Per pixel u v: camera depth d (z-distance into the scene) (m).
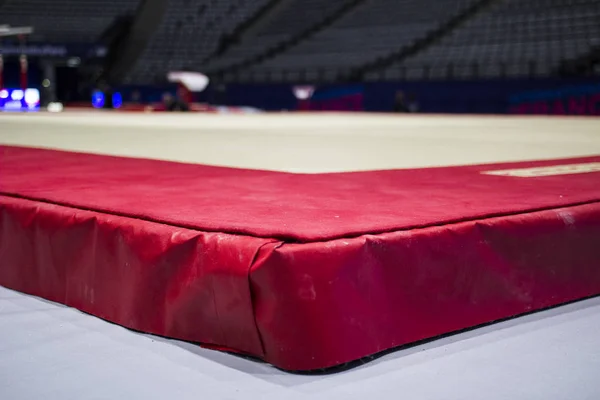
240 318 1.70
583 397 1.49
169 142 6.06
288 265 1.61
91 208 2.15
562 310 2.14
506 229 2.04
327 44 23.47
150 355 1.73
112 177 3.09
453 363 1.69
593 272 2.29
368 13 23.75
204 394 1.50
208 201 2.31
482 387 1.54
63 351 1.75
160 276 1.87
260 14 26.50
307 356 1.62
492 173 3.36
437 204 2.25
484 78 17.56
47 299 2.24
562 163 3.94
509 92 17.16
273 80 23.14
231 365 1.67
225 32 26.39
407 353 1.76
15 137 6.61
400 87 19.25
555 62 17.19
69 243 2.15
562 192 2.58
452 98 18.22
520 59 18.19
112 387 1.53
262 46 25.25
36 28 25.66
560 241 2.18
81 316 2.07
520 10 20.06
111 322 2.01
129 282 1.95
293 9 26.08
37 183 2.81
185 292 1.81
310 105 21.14
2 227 2.40
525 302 2.08
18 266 2.34
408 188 2.73
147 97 24.17
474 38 20.00
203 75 23.83
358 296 1.70
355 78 21.34
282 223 1.84
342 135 7.41
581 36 17.98
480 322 1.97
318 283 1.64
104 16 26.41
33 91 19.80
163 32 26.52
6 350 1.75
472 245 1.95
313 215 2.00
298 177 3.15
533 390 1.52
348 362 1.70
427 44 20.98
